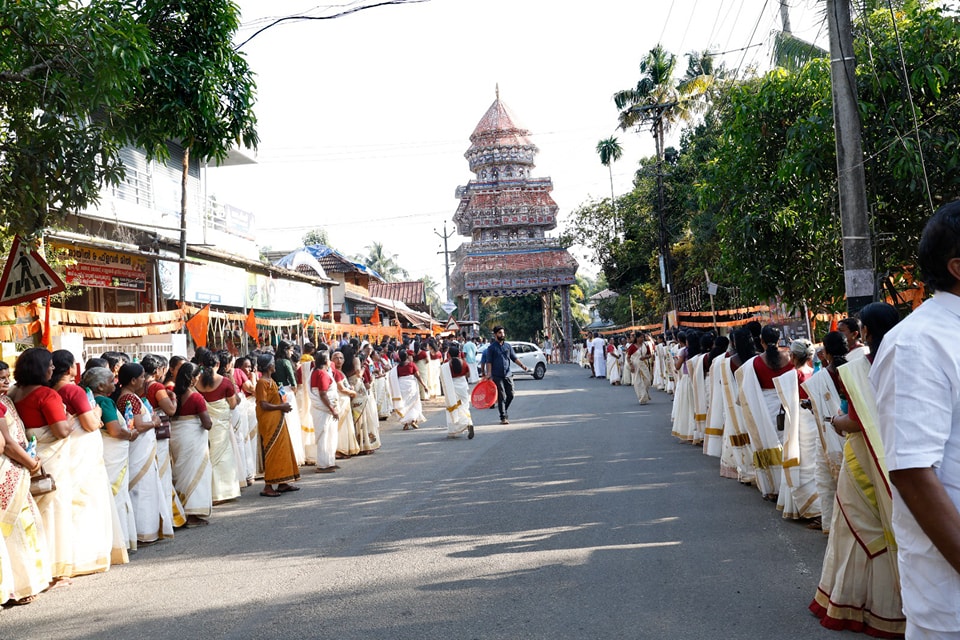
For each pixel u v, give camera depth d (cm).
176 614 536
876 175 1017
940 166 979
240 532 785
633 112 3375
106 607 564
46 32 658
